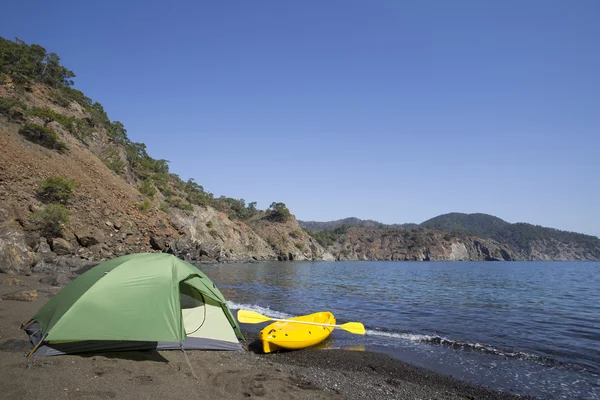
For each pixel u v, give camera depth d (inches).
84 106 2357.3
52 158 1427.2
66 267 778.2
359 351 359.9
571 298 928.9
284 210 5762.8
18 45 2155.5
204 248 2273.6
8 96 1685.5
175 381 201.2
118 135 2805.1
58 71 2349.9
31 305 346.6
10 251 628.7
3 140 1261.1
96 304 232.2
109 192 1584.6
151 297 245.6
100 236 1186.0
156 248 1563.7
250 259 3533.5
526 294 1017.5
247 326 457.4
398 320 544.1
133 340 225.6
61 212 1047.0
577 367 327.0
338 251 7869.1
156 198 2407.7
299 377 257.1
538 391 269.0
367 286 1166.3
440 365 324.5
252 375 233.1
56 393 163.6
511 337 446.0
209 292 313.9
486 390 266.8
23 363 195.9
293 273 1729.8
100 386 178.2
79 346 225.9
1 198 996.6
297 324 395.5
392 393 249.6
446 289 1130.0
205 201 3715.6
